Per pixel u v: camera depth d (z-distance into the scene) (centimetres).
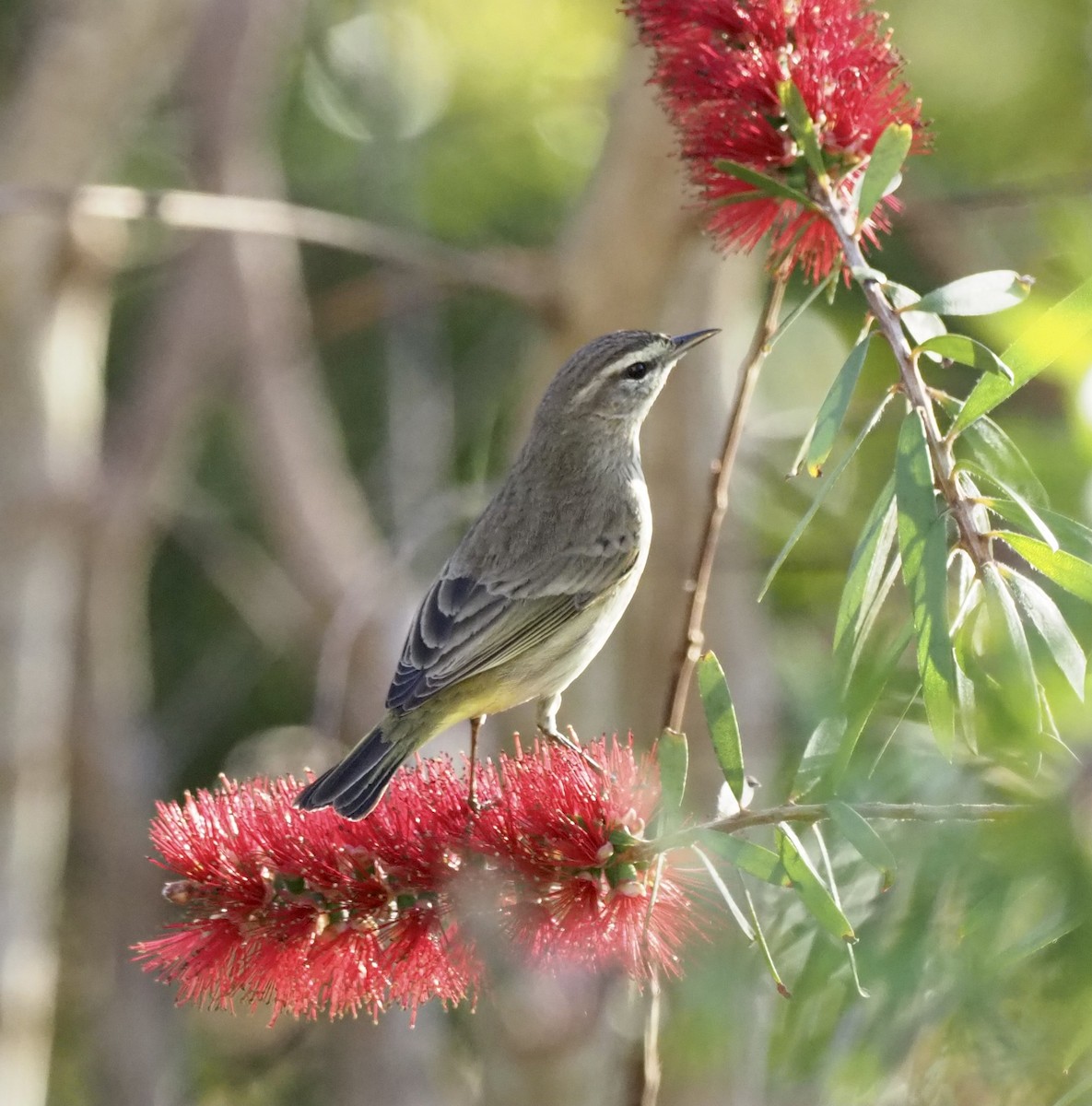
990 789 504
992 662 523
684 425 1394
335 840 666
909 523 537
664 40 726
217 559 1733
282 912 655
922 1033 559
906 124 671
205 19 1614
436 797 677
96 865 1819
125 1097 1689
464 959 649
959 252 1384
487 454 1630
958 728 561
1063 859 441
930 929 511
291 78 1775
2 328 1641
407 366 1714
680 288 1400
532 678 1001
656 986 643
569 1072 1260
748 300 1585
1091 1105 507
